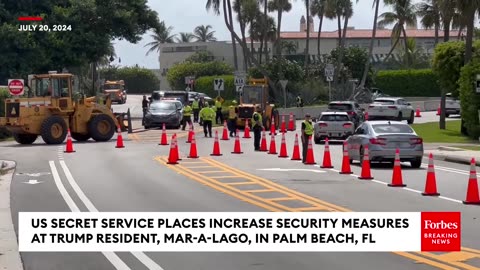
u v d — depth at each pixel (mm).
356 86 121000
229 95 133250
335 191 30141
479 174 37344
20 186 32625
